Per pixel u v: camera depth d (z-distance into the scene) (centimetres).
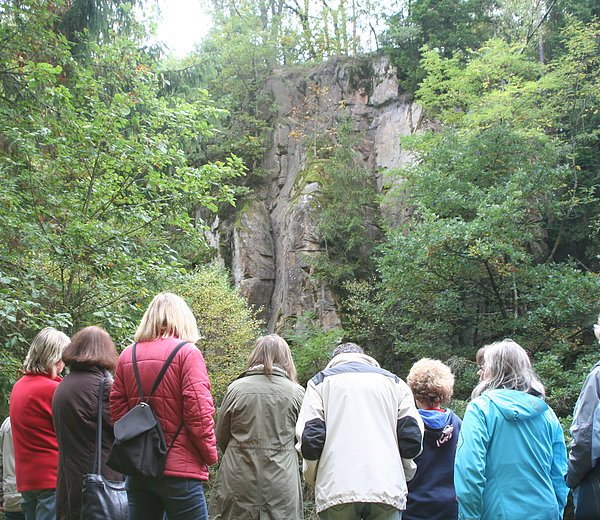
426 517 375
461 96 1811
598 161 1808
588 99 1777
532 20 2161
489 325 1448
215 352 1473
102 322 845
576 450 323
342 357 366
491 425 326
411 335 1566
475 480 317
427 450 385
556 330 1381
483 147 1591
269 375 423
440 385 397
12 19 898
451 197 1500
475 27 2286
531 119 1670
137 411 317
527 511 316
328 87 2394
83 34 1079
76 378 368
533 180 1544
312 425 332
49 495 402
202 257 2127
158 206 952
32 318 704
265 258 2122
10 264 783
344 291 1931
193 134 1019
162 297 352
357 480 317
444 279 1468
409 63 2275
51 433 406
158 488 320
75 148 908
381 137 2284
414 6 2261
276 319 1986
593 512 323
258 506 402
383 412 335
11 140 850
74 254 834
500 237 1381
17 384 417
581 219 1795
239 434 414
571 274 1408
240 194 2247
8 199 769
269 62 2533
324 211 1998
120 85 1030
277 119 2370
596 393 329
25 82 887
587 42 1703
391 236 1569
